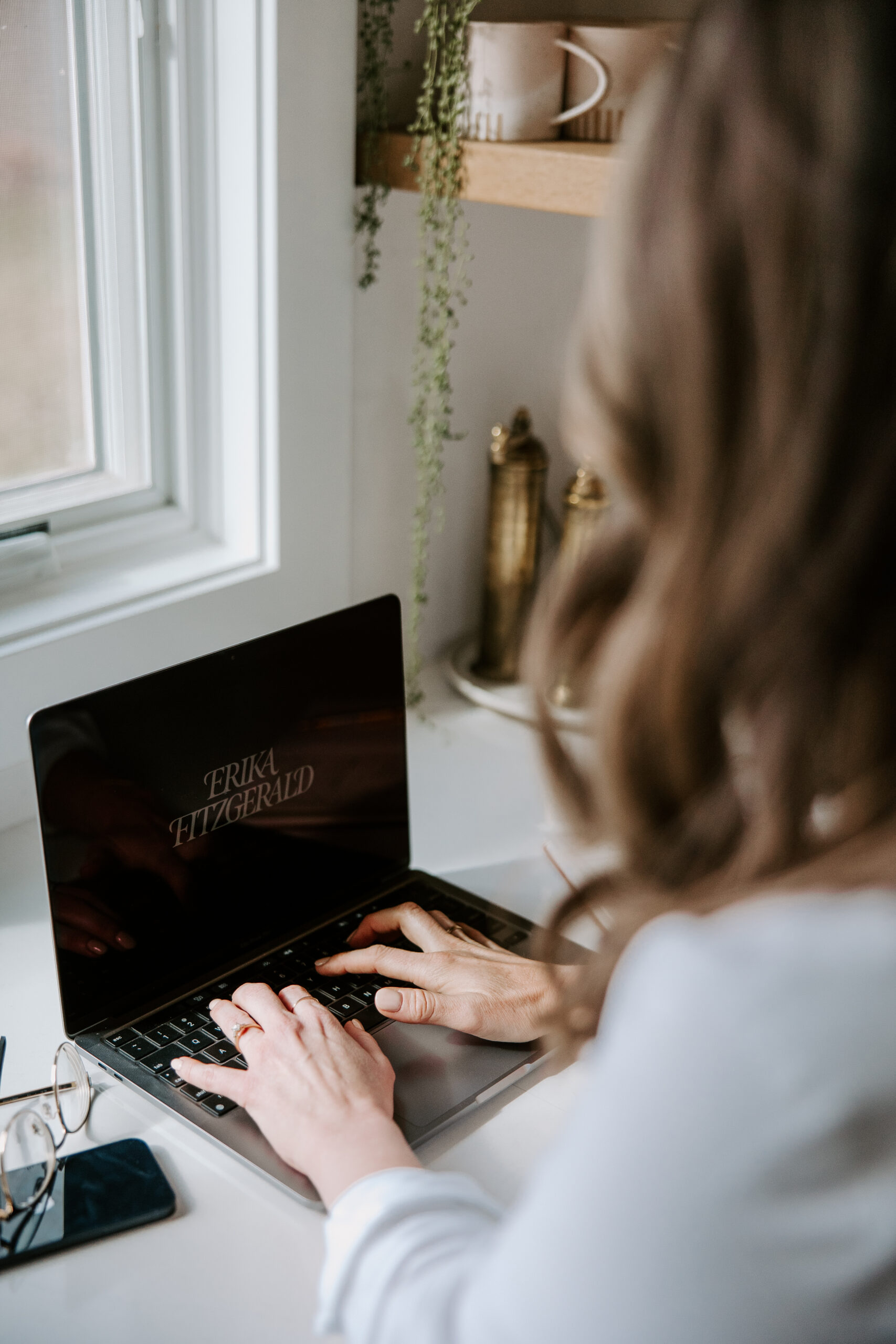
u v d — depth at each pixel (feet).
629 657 1.24
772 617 1.12
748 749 1.26
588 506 4.12
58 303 3.46
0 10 3.04
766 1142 1.10
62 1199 2.13
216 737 2.76
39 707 3.26
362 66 3.69
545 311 4.64
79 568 3.60
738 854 1.25
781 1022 1.10
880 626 1.12
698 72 1.13
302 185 3.50
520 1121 2.37
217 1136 2.26
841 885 1.15
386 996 2.55
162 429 3.79
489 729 4.11
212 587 3.68
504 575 4.25
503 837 3.43
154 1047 2.50
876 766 1.16
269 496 3.81
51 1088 2.43
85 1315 1.93
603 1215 1.15
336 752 3.02
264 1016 2.43
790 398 1.07
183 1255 2.06
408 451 4.30
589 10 4.21
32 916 3.04
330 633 2.99
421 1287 1.46
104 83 3.29
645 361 1.19
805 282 1.05
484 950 2.74
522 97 3.37
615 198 1.23
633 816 1.32
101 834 2.55
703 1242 1.12
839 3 1.03
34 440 3.53
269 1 3.22
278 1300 1.98
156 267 3.58
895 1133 1.09
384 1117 2.11
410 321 4.11
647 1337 1.14
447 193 3.54
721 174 1.10
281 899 2.92
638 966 1.23
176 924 2.70
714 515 1.15
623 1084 1.17
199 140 3.46
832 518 1.08
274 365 3.63
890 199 1.02
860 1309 1.12
